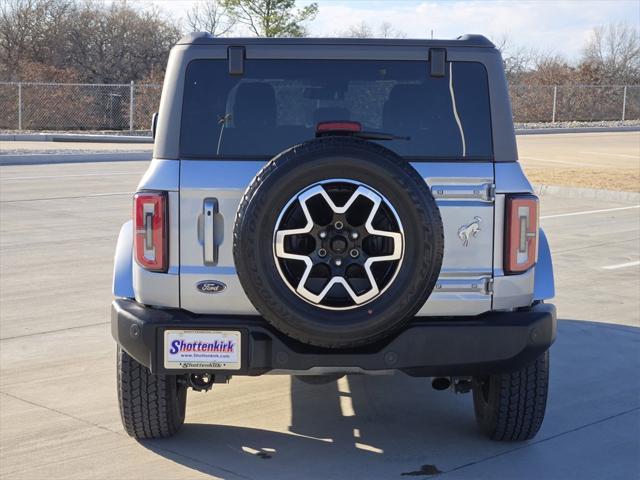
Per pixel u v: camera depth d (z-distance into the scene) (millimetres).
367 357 4371
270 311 4152
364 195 4094
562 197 17406
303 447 5031
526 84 45438
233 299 4496
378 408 5727
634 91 45812
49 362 6578
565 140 34062
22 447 4977
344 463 4805
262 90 4625
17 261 10211
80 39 44688
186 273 4500
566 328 7707
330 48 4641
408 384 6238
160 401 4840
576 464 4820
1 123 31281
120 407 4891
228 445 5039
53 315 7895
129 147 26359
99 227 12586
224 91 4605
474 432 5305
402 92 4656
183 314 4527
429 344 4402
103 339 7191
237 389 6074
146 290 4539
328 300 4160
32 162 22156
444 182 4516
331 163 4074
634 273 10109
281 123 4633
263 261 4121
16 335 7258
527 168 22422
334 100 4652
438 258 4148
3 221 12961
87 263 10148
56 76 36812
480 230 4527
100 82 44812
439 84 4648
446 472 4695
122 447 4984
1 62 41031
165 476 4602
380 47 4652
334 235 4102
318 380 5238
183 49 4609
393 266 4148
